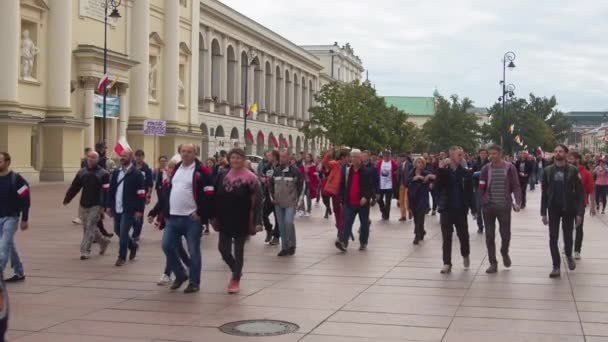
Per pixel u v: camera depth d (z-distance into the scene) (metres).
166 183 12.70
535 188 49.81
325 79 113.12
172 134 55.66
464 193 13.50
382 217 25.98
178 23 57.03
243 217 11.29
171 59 56.28
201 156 63.84
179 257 12.02
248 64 75.31
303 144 103.00
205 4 68.50
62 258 15.02
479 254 16.08
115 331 8.78
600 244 18.28
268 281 12.37
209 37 70.88
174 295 11.06
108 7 48.50
